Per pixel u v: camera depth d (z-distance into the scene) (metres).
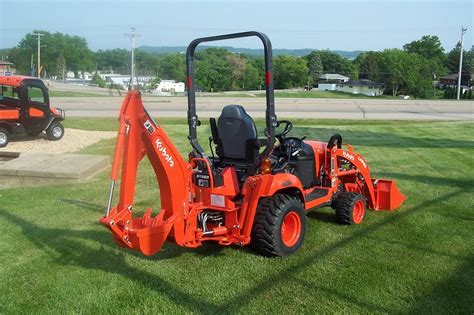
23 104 13.29
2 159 9.98
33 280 4.42
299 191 5.10
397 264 4.70
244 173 4.86
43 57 104.19
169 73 65.81
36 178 8.42
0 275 4.52
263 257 4.88
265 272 4.52
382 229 5.80
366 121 20.72
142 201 7.17
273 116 4.56
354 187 6.40
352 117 23.31
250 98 43.59
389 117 23.47
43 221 6.18
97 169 9.27
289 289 4.17
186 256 4.95
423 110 29.30
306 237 5.50
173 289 4.21
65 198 7.34
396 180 8.48
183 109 28.09
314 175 5.98
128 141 4.00
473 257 4.89
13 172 8.41
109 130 16.58
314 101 40.25
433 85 87.69
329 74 101.00
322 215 6.43
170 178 4.26
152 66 65.50
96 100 36.34
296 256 4.91
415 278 4.38
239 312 3.80
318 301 3.96
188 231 4.45
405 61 85.12
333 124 19.14
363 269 4.57
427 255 4.94
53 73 104.19
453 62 104.06
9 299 4.06
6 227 5.93
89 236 5.60
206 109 28.28
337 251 5.05
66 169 8.54
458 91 58.38
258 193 4.61
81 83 87.38
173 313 3.81
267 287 4.21
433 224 5.99
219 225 4.82
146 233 4.06
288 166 5.54
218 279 4.39
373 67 90.50
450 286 4.21
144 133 4.10
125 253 5.06
